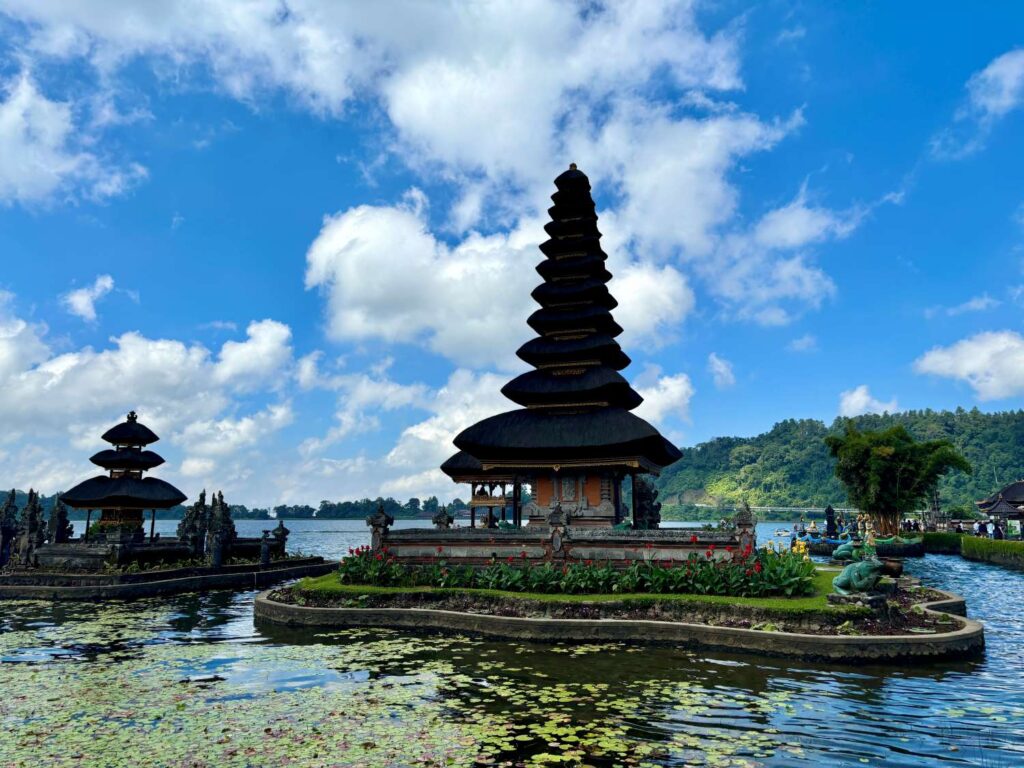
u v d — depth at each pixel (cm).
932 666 1669
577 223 3547
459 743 1108
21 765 1024
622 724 1205
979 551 5516
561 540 2567
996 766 1009
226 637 2153
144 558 3659
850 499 7350
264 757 1052
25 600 3111
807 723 1210
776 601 2030
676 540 2438
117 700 1378
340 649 1922
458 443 3056
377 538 2800
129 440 4078
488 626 2130
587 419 3044
